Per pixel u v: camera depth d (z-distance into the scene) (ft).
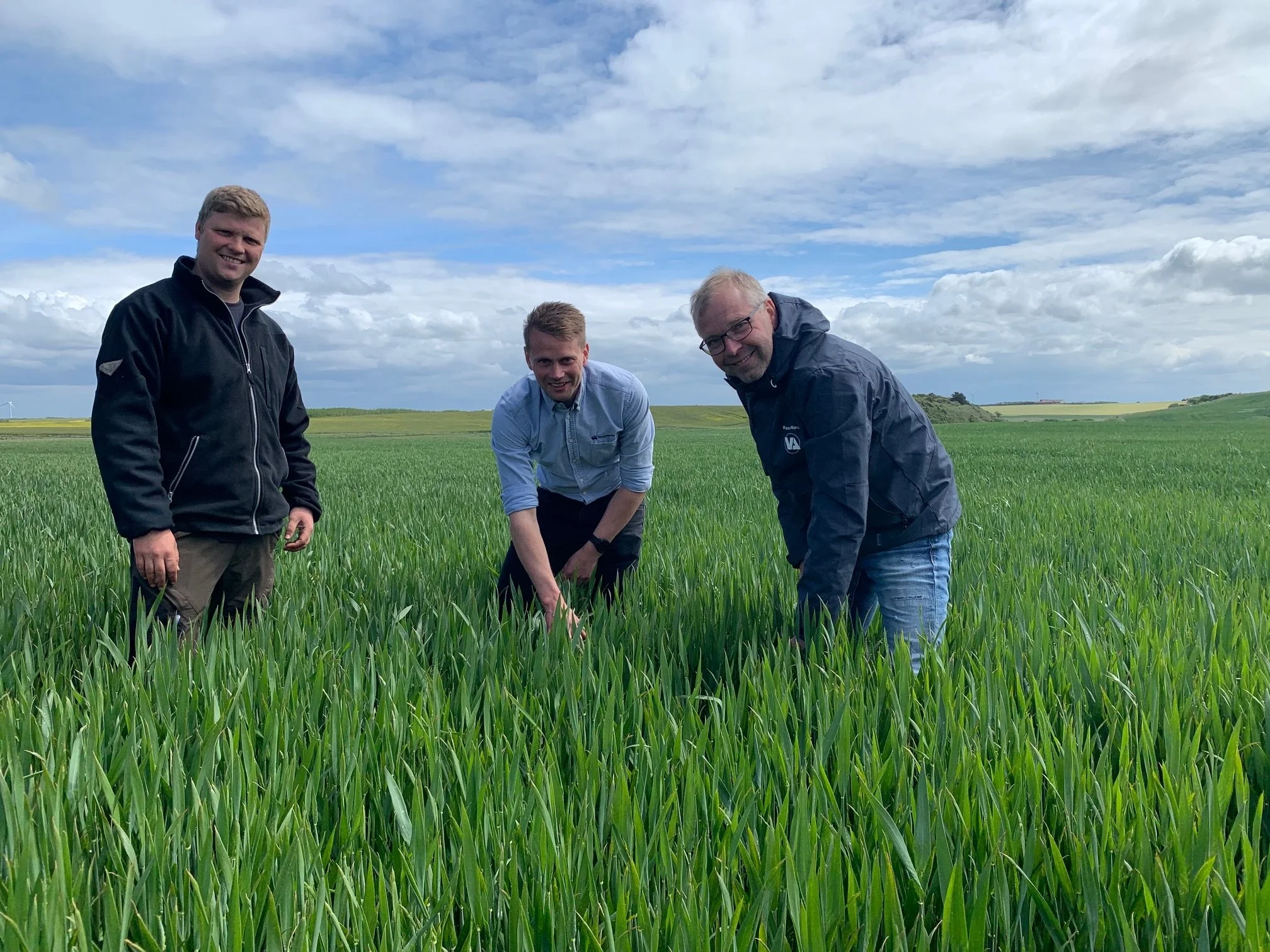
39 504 33.76
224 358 12.18
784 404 10.90
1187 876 6.01
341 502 36.04
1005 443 109.70
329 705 9.00
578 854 6.23
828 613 10.51
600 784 7.33
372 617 13.20
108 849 6.30
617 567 16.66
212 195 11.80
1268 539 21.26
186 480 12.12
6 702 8.19
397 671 10.14
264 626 11.37
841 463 10.24
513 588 15.76
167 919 5.58
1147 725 8.29
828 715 8.49
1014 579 15.75
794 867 5.83
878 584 11.94
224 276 11.97
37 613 13.25
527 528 14.06
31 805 6.37
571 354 13.33
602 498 16.28
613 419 15.08
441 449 124.77
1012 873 6.17
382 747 8.14
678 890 5.67
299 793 7.21
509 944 5.54
